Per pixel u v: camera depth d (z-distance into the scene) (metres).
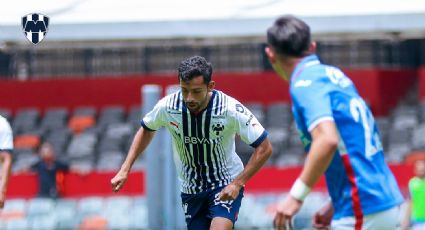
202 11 38.84
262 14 38.41
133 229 44.62
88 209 45.91
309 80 15.02
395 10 38.06
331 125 14.38
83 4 39.16
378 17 38.22
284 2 38.72
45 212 46.22
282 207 14.48
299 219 40.97
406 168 51.12
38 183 53.88
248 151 62.09
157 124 21.50
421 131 66.62
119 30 38.72
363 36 42.09
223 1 39.25
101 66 79.81
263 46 78.00
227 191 20.84
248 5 38.53
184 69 20.05
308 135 15.03
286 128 69.25
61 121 73.88
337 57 79.50
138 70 80.81
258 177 52.50
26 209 46.25
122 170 21.69
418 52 78.88
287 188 52.41
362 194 15.10
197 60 20.17
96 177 54.62
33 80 76.69
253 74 75.38
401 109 72.19
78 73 79.50
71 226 45.47
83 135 69.81
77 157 65.88
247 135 21.11
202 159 21.66
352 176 15.15
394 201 15.29
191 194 22.23
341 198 15.30
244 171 21.11
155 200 35.56
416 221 42.25
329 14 38.38
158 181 35.59
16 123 73.12
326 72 15.29
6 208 46.34
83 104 76.56
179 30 38.72
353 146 15.23
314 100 14.71
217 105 20.89
